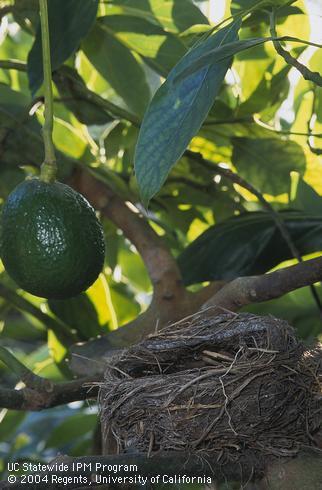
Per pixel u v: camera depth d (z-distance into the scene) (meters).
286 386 0.94
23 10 1.19
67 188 0.91
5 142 1.20
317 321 1.35
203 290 1.16
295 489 0.89
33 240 0.88
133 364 1.01
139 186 0.81
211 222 1.35
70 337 1.27
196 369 0.96
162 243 1.18
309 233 1.20
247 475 0.92
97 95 1.20
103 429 0.99
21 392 1.03
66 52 1.08
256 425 0.93
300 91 1.25
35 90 1.08
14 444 1.67
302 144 1.25
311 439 0.95
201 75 0.83
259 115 1.23
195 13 1.18
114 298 1.40
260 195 1.18
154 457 0.90
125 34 1.20
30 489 0.86
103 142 1.31
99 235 0.90
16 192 0.90
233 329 0.98
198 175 1.29
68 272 0.89
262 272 1.18
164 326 1.13
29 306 1.25
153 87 1.24
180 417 0.93
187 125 0.82
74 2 1.08
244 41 0.81
